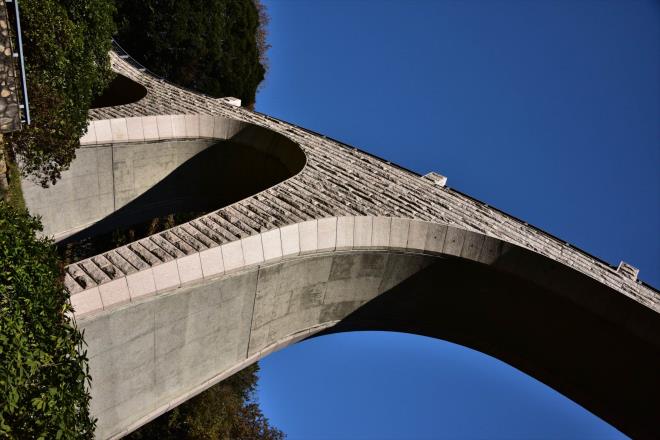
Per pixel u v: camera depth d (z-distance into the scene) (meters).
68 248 28.78
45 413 7.32
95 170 19.11
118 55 28.00
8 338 7.01
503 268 15.94
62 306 8.74
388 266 16.47
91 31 14.62
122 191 20.34
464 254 16.12
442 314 18.03
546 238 19.16
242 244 13.02
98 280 10.73
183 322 12.70
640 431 15.91
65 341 8.04
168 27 32.03
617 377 15.82
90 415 11.63
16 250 7.72
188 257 12.05
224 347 14.41
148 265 11.46
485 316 17.45
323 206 15.45
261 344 15.66
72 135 13.85
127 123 19.19
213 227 13.24
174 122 20.38
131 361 11.98
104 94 26.08
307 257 14.63
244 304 14.06
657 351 14.52
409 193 18.34
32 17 11.76
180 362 13.30
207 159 21.84
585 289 15.09
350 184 17.55
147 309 11.64
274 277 14.30
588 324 15.52
